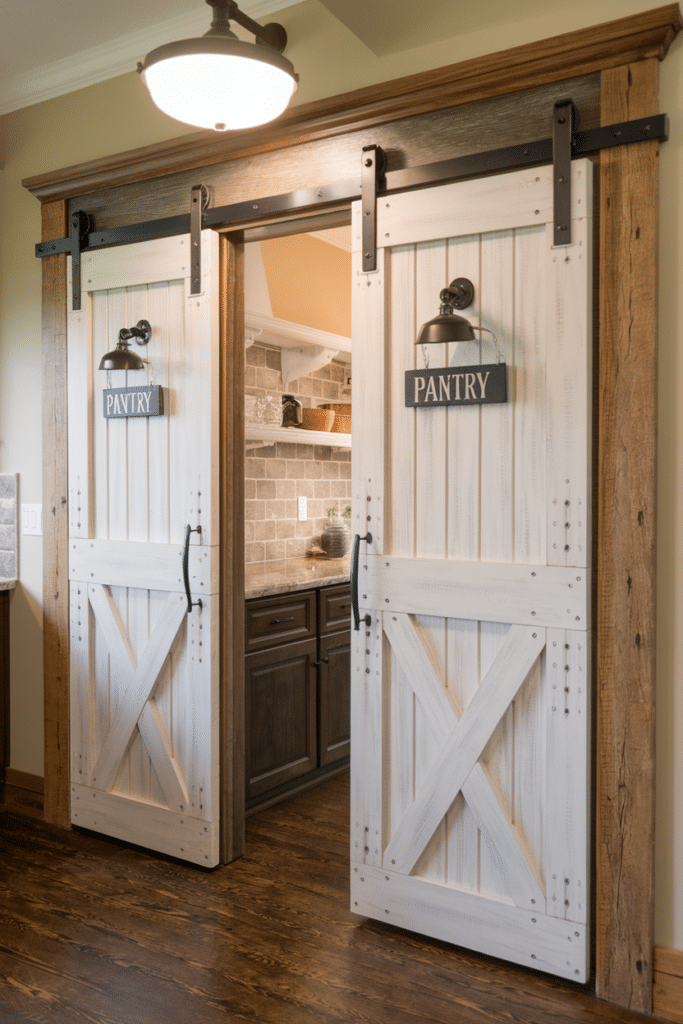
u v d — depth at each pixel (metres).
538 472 2.10
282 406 4.07
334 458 4.62
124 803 2.88
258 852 2.86
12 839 2.97
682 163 1.95
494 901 2.16
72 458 3.00
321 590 3.56
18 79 3.15
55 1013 1.94
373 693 2.34
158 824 2.79
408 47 2.32
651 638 1.98
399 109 2.29
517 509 2.13
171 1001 1.99
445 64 2.27
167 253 2.71
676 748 2.00
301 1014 1.94
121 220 2.90
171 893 2.54
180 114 2.00
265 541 4.11
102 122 2.99
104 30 2.82
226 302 2.68
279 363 4.24
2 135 3.26
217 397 2.66
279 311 4.09
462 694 2.22
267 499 4.11
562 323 2.04
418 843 2.28
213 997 2.01
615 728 2.02
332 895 2.55
